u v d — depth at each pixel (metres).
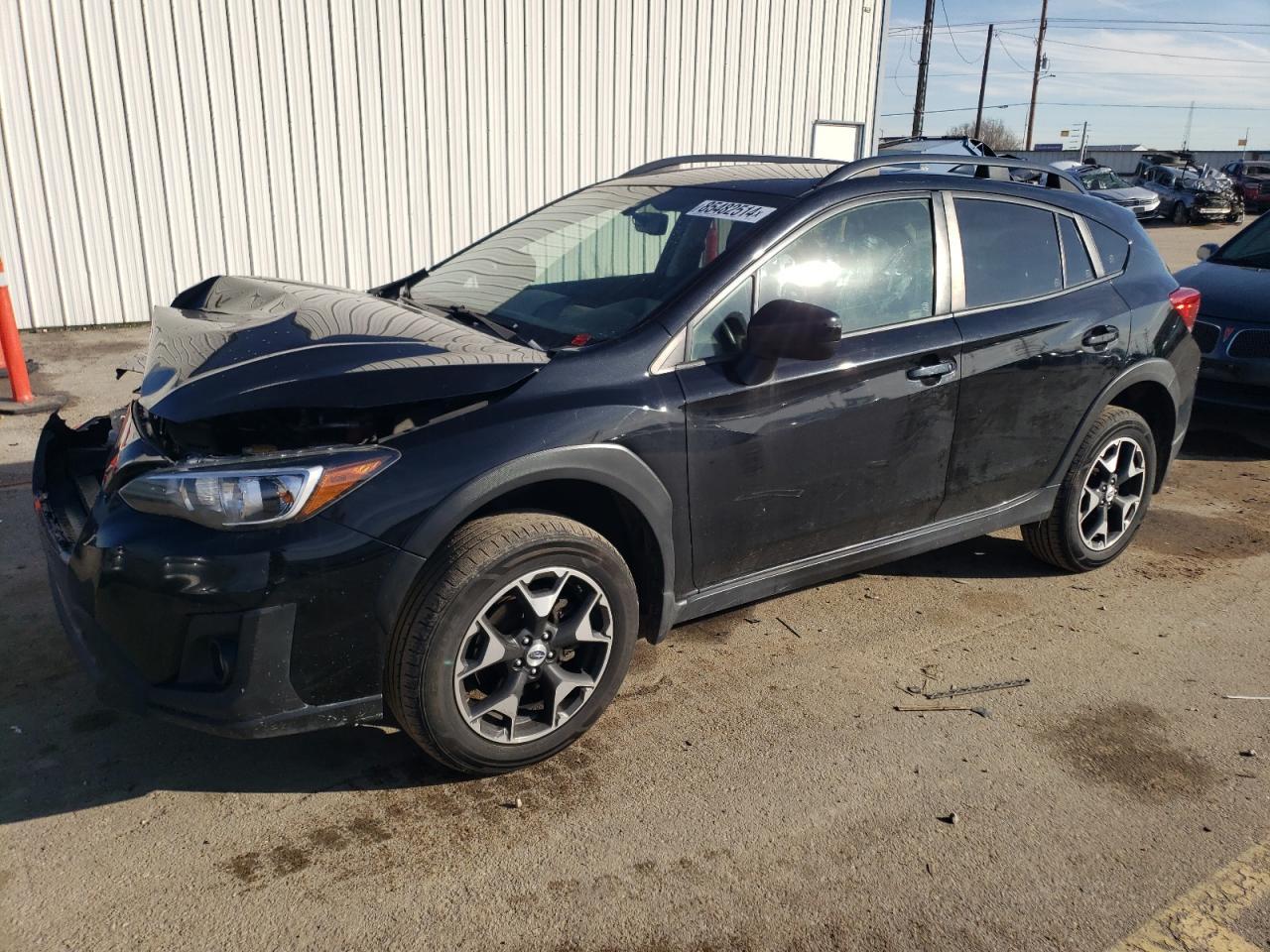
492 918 2.42
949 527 3.95
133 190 9.09
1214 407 6.94
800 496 3.38
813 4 12.44
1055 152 47.34
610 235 3.74
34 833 2.65
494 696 2.85
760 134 12.53
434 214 10.49
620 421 2.91
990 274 3.88
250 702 2.56
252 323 3.08
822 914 2.49
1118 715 3.45
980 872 2.66
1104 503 4.46
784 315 2.93
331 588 2.57
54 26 8.46
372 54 9.76
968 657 3.81
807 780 3.01
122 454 2.85
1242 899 2.59
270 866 2.56
